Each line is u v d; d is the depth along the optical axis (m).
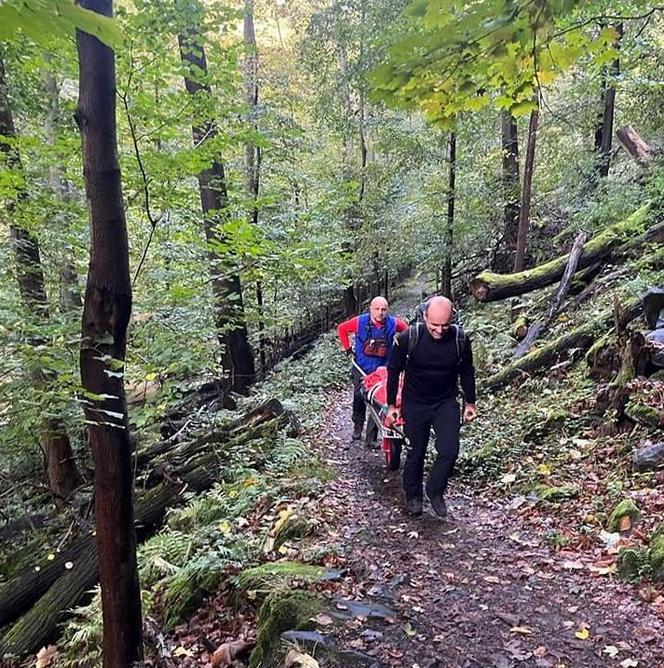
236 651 3.65
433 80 2.70
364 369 7.10
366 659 3.16
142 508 6.68
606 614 3.48
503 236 14.46
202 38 6.30
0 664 5.47
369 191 15.57
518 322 10.42
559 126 14.02
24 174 6.74
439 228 13.86
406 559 4.39
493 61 2.57
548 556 4.28
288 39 17.05
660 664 3.00
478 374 9.45
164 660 3.83
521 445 6.36
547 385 7.68
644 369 6.16
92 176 3.08
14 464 8.14
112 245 3.15
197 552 5.07
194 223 7.52
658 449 5.04
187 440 7.83
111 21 1.32
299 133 10.52
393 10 12.06
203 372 7.73
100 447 3.32
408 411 5.04
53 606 5.88
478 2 2.25
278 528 5.08
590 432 6.12
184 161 6.32
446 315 4.66
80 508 7.22
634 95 12.41
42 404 4.77
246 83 13.00
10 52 6.56
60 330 5.55
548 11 2.31
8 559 7.12
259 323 13.32
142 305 6.70
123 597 3.50
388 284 20.64
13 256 7.30
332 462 6.88
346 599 3.77
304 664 3.10
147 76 6.00
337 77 14.25
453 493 5.77
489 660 3.14
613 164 13.69
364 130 15.02
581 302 9.77
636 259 9.82
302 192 14.37
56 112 8.03
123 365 3.29
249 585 4.15
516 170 13.77
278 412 8.21
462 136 12.84
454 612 3.62
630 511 4.41
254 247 6.95
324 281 14.13
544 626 3.43
